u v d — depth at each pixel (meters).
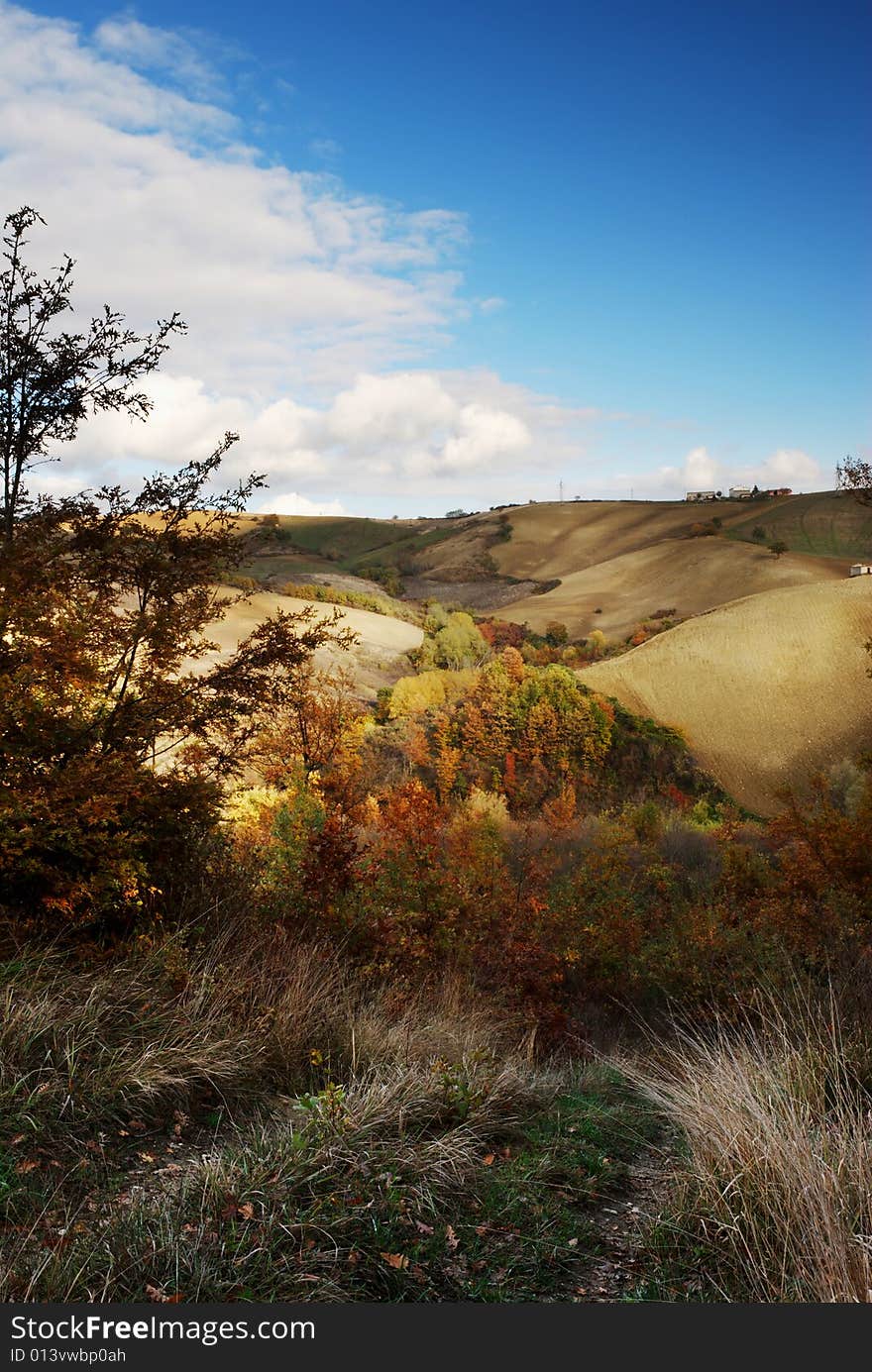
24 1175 3.25
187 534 5.96
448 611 132.62
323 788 11.07
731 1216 3.29
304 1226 3.11
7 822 5.12
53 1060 3.93
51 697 5.50
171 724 5.96
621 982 11.34
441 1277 3.07
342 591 108.25
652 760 53.66
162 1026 4.61
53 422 5.59
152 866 6.13
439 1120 4.43
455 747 48.47
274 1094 4.59
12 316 5.42
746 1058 4.82
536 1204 3.67
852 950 9.01
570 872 18.12
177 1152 3.77
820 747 58.88
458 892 9.52
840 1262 2.85
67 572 5.63
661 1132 4.98
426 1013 6.57
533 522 197.25
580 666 95.31
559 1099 5.44
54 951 5.05
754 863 14.94
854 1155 3.45
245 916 6.57
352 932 7.60
